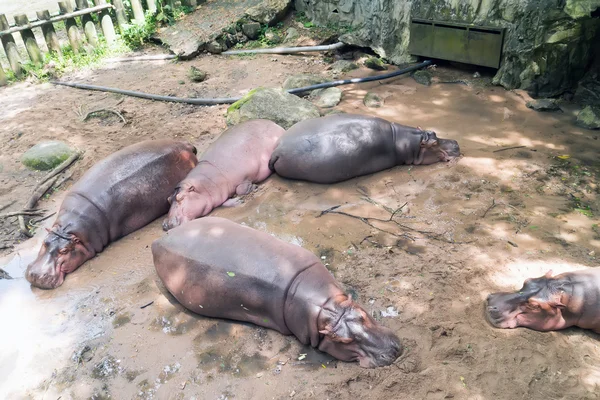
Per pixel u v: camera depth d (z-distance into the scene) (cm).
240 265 673
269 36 1480
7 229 898
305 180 933
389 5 1310
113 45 1558
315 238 809
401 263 754
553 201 841
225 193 905
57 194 974
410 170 941
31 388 653
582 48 1091
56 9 1814
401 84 1224
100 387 646
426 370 622
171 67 1417
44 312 748
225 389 630
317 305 640
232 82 1304
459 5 1202
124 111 1205
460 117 1078
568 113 1069
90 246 827
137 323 716
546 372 617
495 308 664
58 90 1349
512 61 1148
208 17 1538
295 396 614
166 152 913
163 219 904
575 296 641
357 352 633
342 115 956
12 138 1138
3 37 1385
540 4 1072
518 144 980
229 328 696
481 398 596
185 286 700
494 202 846
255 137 956
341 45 1377
